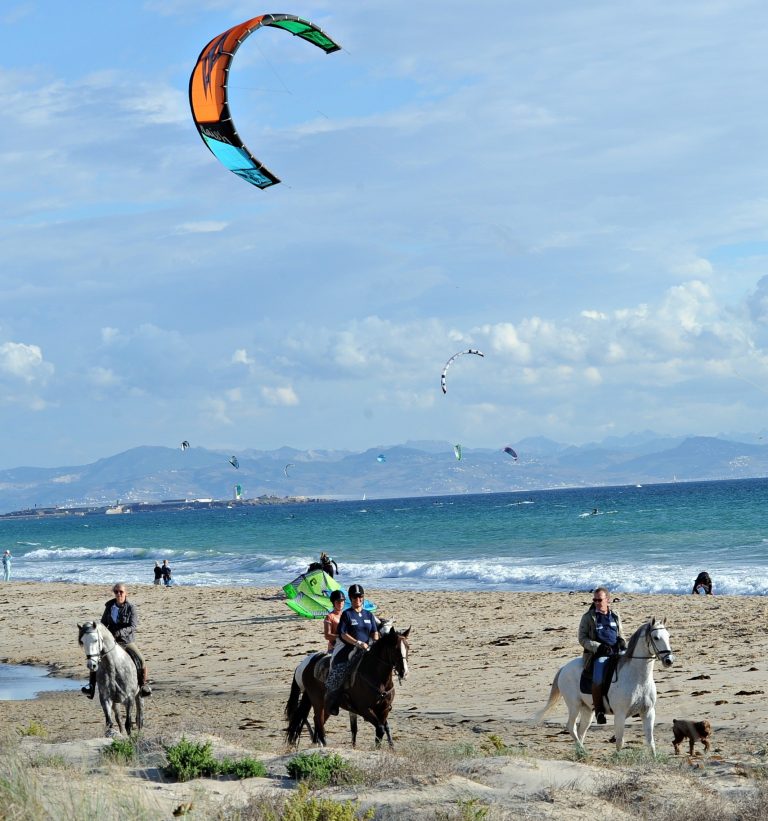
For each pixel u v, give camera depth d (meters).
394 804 9.27
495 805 9.09
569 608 31.36
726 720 15.65
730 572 43.19
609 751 14.12
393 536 89.19
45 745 13.53
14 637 33.31
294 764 10.95
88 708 20.50
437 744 14.76
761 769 11.37
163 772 11.19
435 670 22.55
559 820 8.64
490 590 43.81
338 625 13.43
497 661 22.95
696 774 11.20
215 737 13.45
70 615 38.31
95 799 8.42
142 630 33.34
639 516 99.56
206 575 59.53
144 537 120.88
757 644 22.12
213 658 26.61
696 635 24.16
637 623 26.86
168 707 20.45
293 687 13.99
